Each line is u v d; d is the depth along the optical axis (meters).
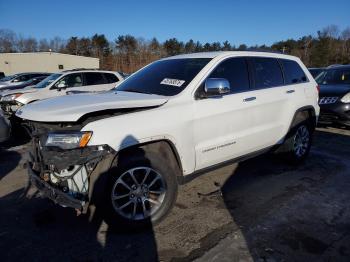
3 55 48.84
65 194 2.95
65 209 3.76
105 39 80.06
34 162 3.32
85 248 3.02
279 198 4.11
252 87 4.40
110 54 78.50
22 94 9.81
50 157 2.92
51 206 3.85
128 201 3.21
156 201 3.37
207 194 4.23
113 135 2.97
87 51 79.88
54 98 3.63
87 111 2.97
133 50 78.00
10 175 5.02
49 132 2.96
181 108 3.50
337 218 3.59
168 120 3.36
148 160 3.22
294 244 3.08
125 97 3.51
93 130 2.91
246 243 3.09
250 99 4.25
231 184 4.57
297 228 3.37
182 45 82.00
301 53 73.94
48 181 3.17
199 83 3.74
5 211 3.74
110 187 3.06
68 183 3.10
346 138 7.61
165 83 3.92
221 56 4.13
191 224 3.45
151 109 3.33
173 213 3.69
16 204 3.93
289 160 5.28
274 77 4.82
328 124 8.45
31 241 3.13
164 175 3.34
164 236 3.22
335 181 4.73
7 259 2.85
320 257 2.88
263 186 4.50
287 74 5.07
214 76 3.93
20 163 5.69
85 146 2.86
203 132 3.71
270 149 4.86
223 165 4.14
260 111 4.41
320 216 3.63
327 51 66.81
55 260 2.84
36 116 3.05
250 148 4.38
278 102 4.70
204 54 4.30
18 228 3.36
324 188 4.45
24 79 20.52
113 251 2.97
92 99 3.40
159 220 3.39
